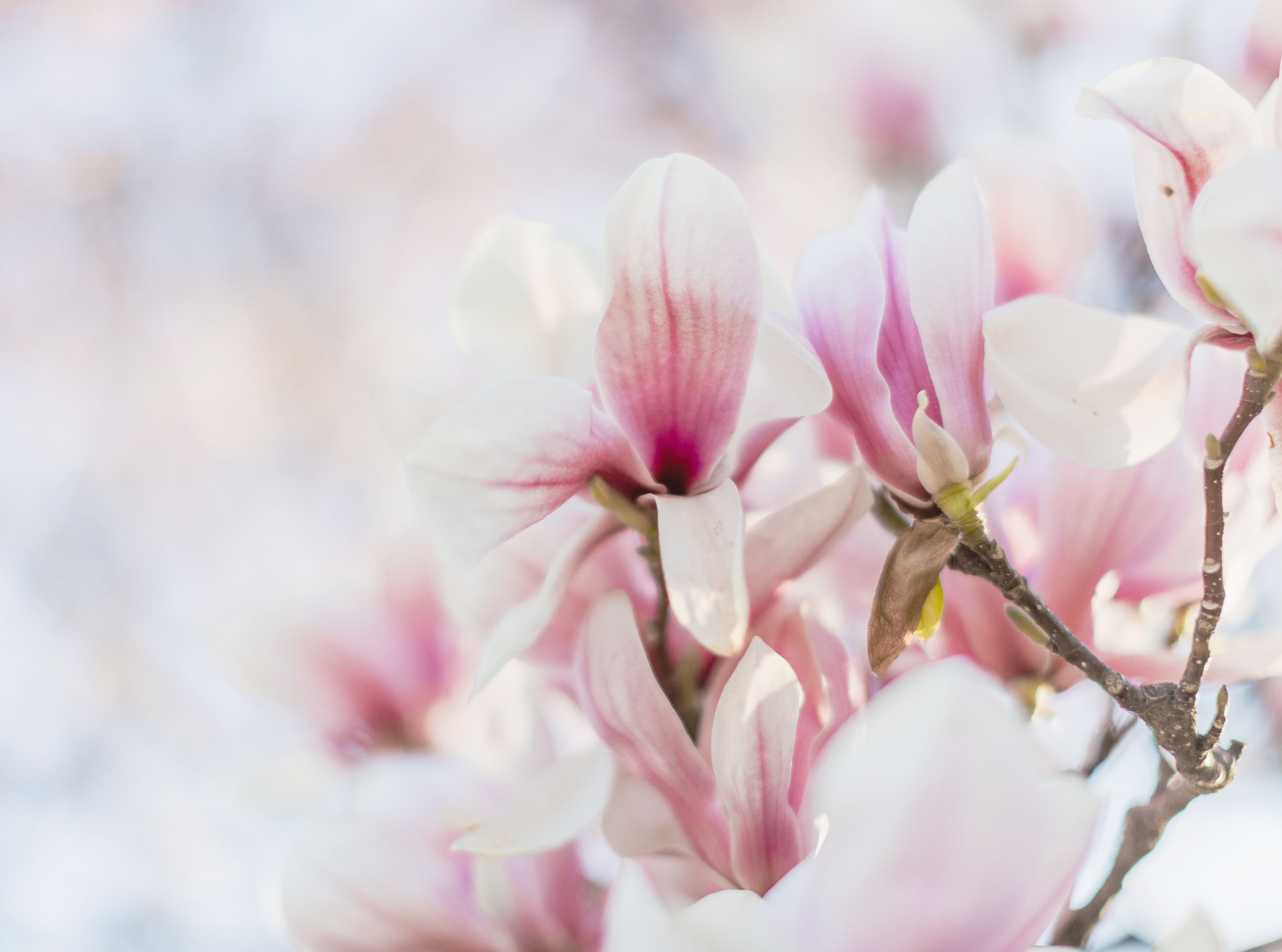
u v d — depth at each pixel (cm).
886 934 68
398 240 301
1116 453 73
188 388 280
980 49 149
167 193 290
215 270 292
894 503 76
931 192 73
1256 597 89
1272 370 70
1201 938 70
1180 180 72
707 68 265
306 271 296
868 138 153
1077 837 68
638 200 72
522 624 73
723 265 72
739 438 76
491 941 79
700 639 71
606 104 296
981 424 73
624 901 70
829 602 76
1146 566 77
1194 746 73
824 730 74
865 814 67
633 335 73
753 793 72
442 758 83
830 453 80
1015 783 67
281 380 287
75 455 271
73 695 233
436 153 304
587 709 75
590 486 74
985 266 73
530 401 72
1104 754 81
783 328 72
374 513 88
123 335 279
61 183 283
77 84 283
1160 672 76
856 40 150
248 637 86
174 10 284
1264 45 86
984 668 77
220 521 267
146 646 237
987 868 67
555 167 307
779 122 168
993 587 77
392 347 287
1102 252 114
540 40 296
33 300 279
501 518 72
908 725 67
